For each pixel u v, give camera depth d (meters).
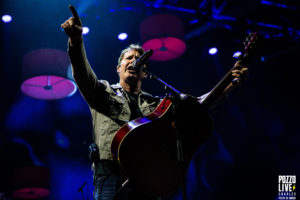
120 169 2.25
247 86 8.21
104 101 2.45
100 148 2.30
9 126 6.84
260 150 8.01
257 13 6.93
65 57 4.96
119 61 3.04
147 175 2.25
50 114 7.12
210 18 6.66
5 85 6.77
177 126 2.31
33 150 6.82
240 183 7.80
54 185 6.72
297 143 7.95
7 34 6.16
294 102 8.11
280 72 8.06
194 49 7.51
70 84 5.35
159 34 5.46
